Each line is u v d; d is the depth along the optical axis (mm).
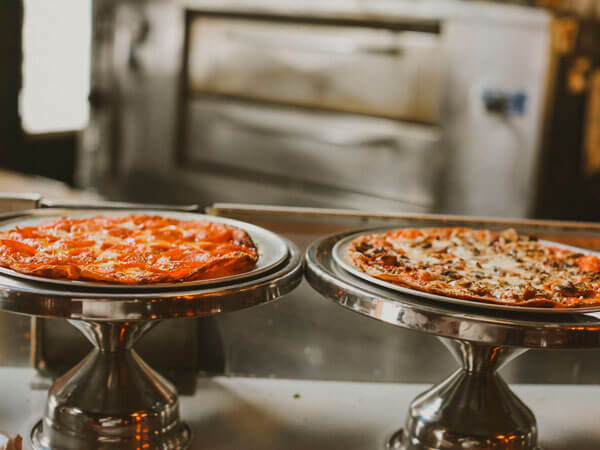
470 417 948
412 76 2426
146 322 939
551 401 1135
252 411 1070
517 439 940
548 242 1142
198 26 2795
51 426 938
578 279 936
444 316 750
